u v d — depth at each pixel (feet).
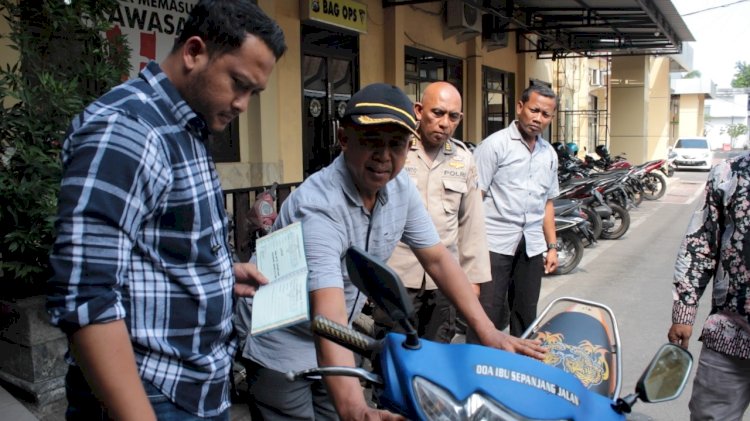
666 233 34.45
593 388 6.78
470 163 11.02
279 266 5.41
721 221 7.81
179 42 5.10
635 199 46.14
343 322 5.84
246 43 4.90
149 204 4.73
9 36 10.73
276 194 18.44
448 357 4.40
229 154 22.09
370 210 6.76
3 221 10.91
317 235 6.25
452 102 10.46
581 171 40.06
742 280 7.53
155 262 4.96
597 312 8.38
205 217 5.18
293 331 7.39
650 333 16.93
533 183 12.66
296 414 7.57
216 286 5.32
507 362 4.51
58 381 11.40
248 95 5.14
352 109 6.13
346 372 4.47
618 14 40.14
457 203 10.78
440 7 34.63
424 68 34.14
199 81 5.00
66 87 10.74
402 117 6.06
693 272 8.14
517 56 46.52
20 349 11.28
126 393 4.43
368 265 4.19
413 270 10.46
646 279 23.47
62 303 4.32
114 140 4.50
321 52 25.95
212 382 5.45
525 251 12.91
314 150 26.21
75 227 4.33
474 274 11.18
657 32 45.70
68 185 4.42
